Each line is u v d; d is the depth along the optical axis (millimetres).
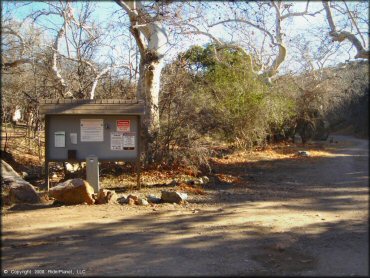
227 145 19750
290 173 13805
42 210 8727
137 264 5465
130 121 10898
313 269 4707
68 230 7234
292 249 5680
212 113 15789
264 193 10508
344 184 9180
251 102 19125
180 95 14148
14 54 15648
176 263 5445
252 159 17688
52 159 10633
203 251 5926
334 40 15719
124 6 13445
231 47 21547
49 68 15414
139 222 7723
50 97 15477
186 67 16031
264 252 5746
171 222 7684
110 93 15742
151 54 14211
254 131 19781
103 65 16219
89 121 10734
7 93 15500
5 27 13812
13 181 9555
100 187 11406
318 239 5973
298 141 26031
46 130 10617
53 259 5777
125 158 10883
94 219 7938
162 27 14672
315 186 10312
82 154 10711
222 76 18906
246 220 7684
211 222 7625
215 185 11766
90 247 6277
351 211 6492
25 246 6332
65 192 9258
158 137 13461
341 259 4770
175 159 13367
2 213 8438
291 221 7465
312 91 24141
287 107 22609
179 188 11102
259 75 22609
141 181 12219
